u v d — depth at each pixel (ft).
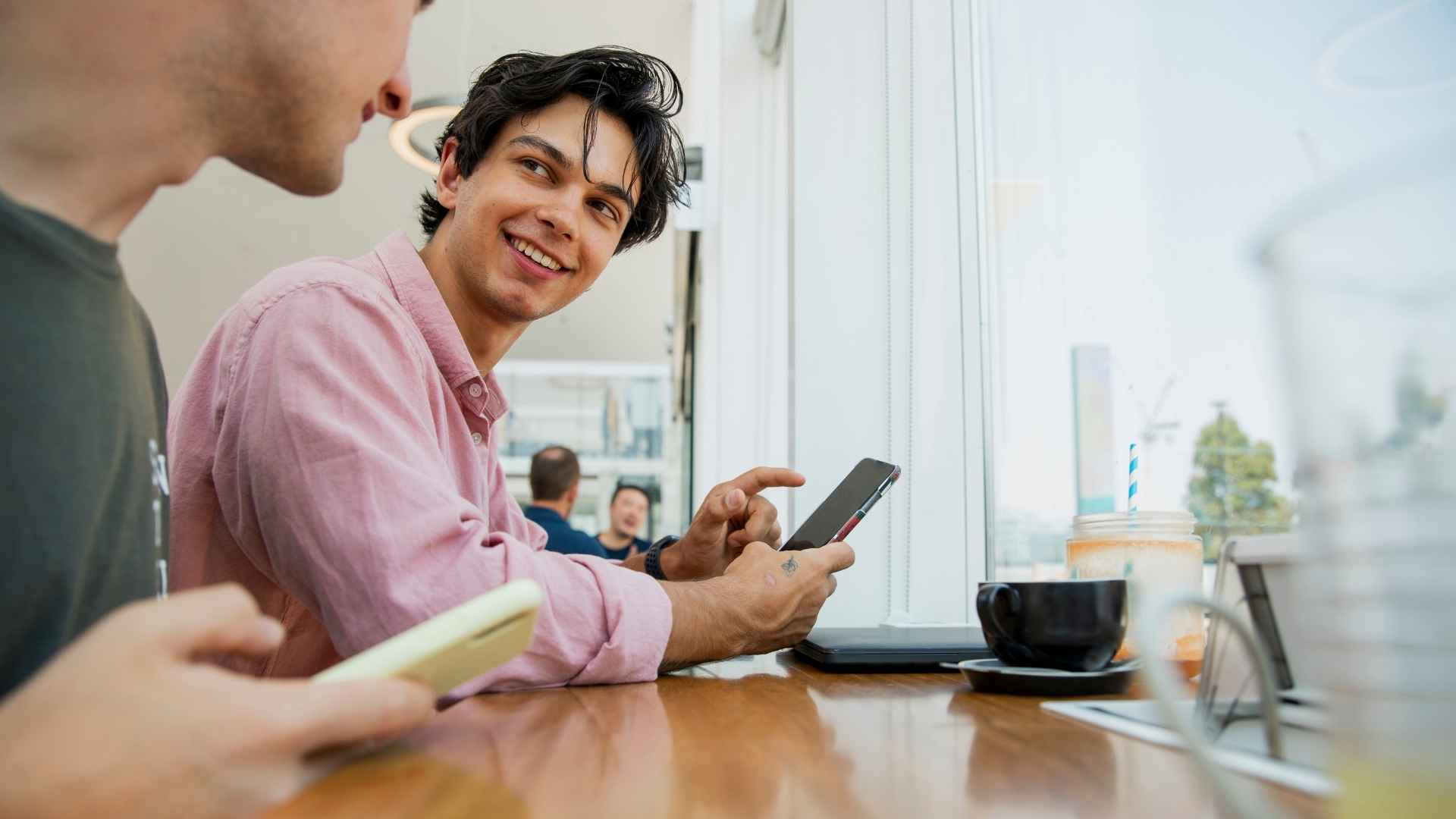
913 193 4.97
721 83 8.36
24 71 1.66
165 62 1.72
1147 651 0.85
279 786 1.10
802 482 4.04
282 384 2.55
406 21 2.04
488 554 2.45
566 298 3.92
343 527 2.38
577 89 3.80
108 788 0.95
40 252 1.58
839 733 1.63
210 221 17.31
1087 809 1.07
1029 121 4.45
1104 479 3.56
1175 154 2.97
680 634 2.69
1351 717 0.68
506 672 2.38
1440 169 0.63
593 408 21.18
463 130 3.89
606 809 1.09
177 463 2.90
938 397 4.86
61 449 1.58
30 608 1.55
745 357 8.32
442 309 3.52
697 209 9.94
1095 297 3.65
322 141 1.99
